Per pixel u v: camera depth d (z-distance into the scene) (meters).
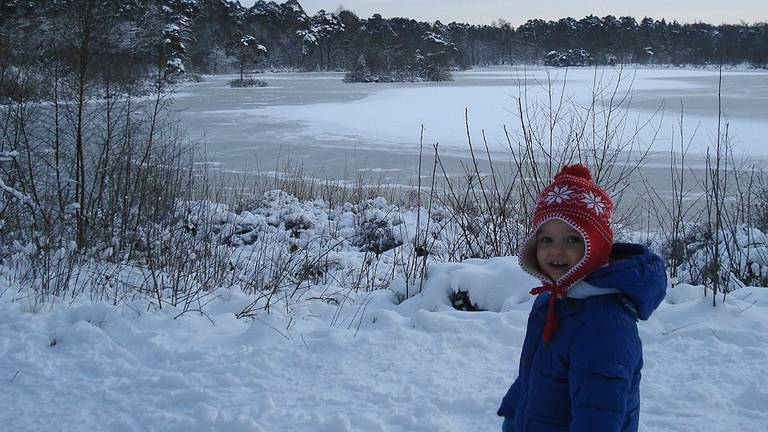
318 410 3.64
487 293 5.27
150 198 8.66
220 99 46.38
